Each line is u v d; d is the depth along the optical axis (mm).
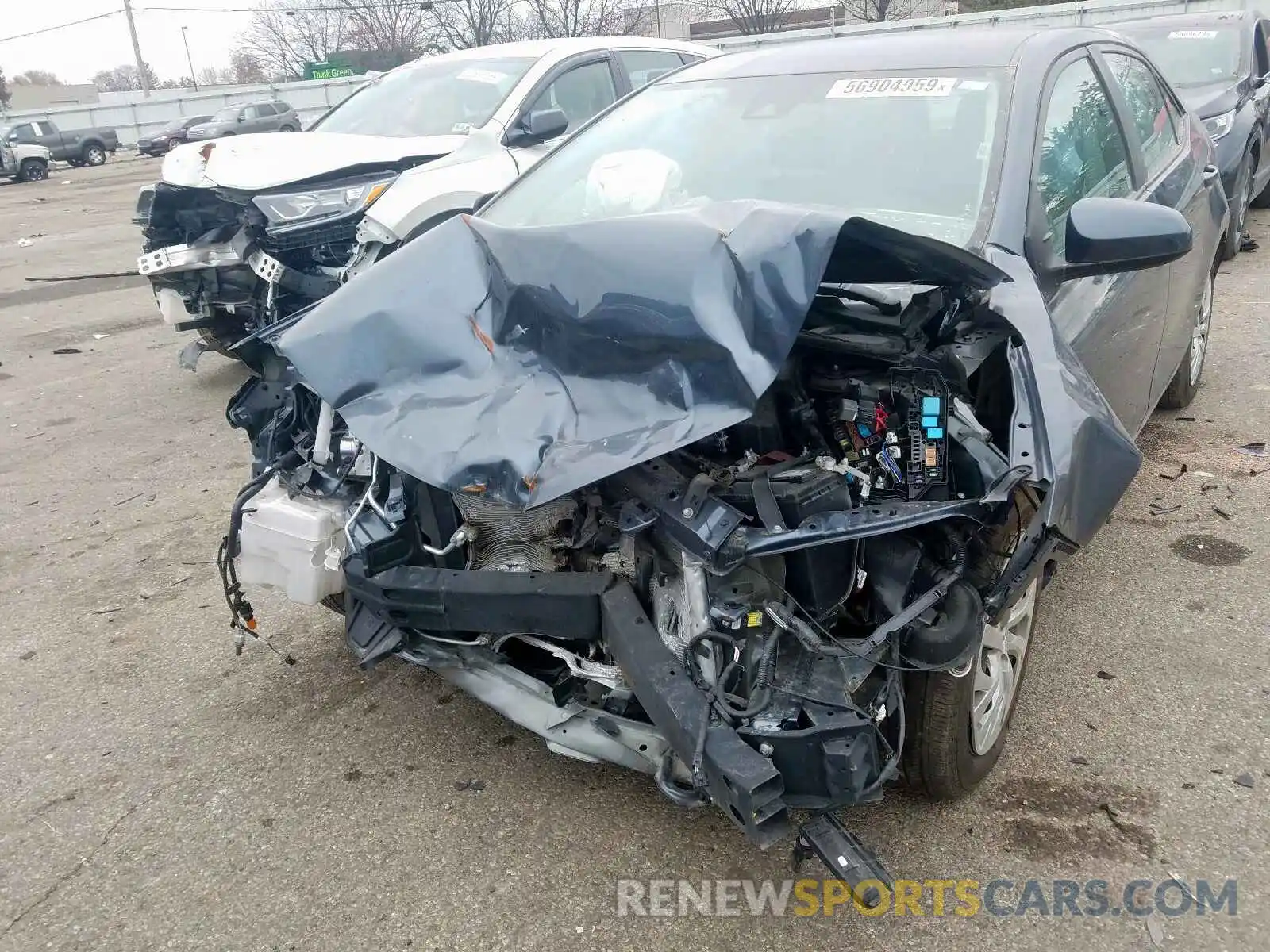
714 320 2195
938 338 2514
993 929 2355
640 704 2436
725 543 2164
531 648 2773
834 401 2574
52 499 5293
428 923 2459
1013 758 2916
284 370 3078
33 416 6684
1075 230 2752
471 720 3258
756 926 2400
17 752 3209
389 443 2330
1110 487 2438
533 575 2439
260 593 4148
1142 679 3238
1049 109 3197
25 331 9117
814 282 2182
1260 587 3725
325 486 2854
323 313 2564
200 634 3879
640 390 2264
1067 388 2371
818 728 2051
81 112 38062
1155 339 3854
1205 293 5031
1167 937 2303
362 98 7484
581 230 2455
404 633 2725
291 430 3047
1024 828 2654
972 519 2230
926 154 3059
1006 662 2779
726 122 3504
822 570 2297
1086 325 3043
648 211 3268
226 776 3047
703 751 2051
